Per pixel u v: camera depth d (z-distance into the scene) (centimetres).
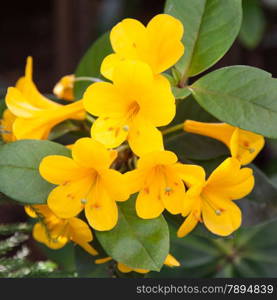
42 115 55
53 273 58
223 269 74
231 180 52
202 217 53
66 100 63
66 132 59
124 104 51
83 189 51
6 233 57
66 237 55
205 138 58
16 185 51
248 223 58
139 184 50
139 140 50
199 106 58
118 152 54
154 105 50
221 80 52
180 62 55
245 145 54
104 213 50
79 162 50
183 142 58
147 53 51
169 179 50
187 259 74
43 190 51
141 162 49
